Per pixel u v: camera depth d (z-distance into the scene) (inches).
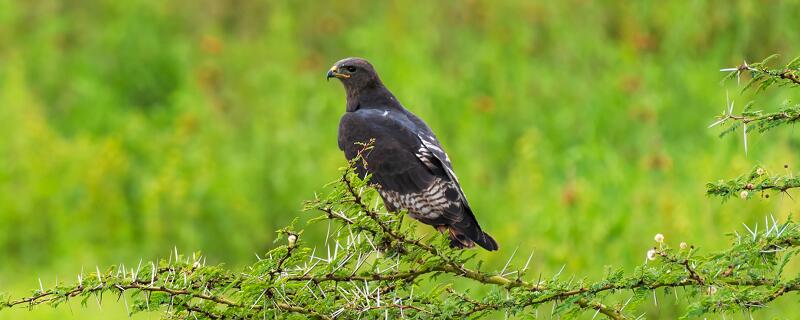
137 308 229.0
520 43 671.8
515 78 650.8
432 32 698.8
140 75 725.3
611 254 454.9
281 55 698.8
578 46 668.7
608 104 617.0
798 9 611.8
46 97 706.8
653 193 503.5
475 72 663.1
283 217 534.3
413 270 248.4
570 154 565.0
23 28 754.2
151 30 741.3
